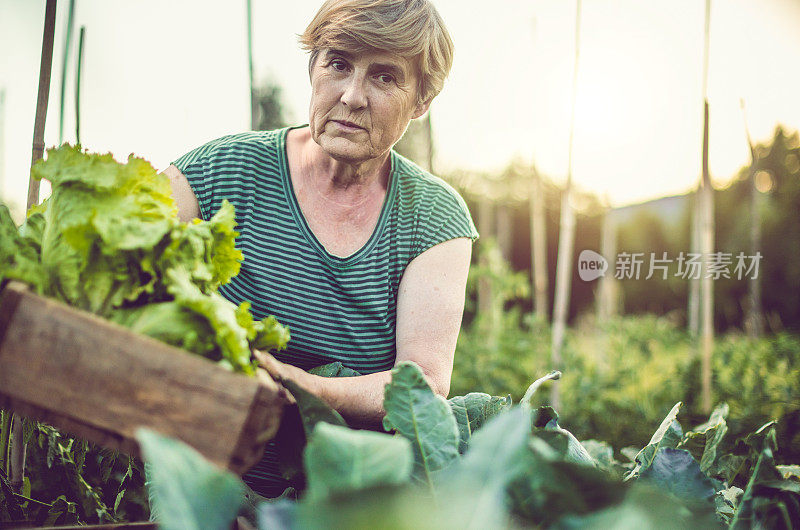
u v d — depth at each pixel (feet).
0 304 2.70
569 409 15.81
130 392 2.67
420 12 4.37
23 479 4.98
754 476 3.34
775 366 16.88
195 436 2.66
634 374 17.56
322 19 4.33
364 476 2.28
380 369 4.91
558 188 46.62
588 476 2.44
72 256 2.91
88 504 5.14
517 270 46.68
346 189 4.76
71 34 6.17
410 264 4.87
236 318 3.21
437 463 3.10
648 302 42.75
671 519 2.32
